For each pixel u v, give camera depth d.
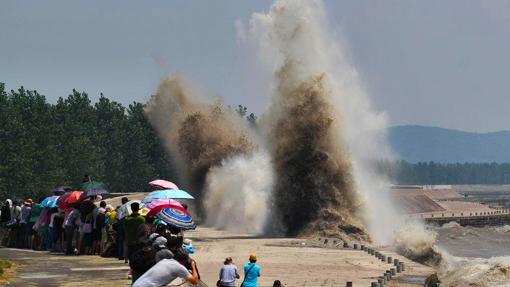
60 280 62.31
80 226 85.00
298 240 138.88
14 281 61.31
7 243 101.25
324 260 101.19
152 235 43.34
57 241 89.56
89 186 85.06
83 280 62.25
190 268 41.94
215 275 79.44
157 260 37.62
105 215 84.31
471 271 76.81
